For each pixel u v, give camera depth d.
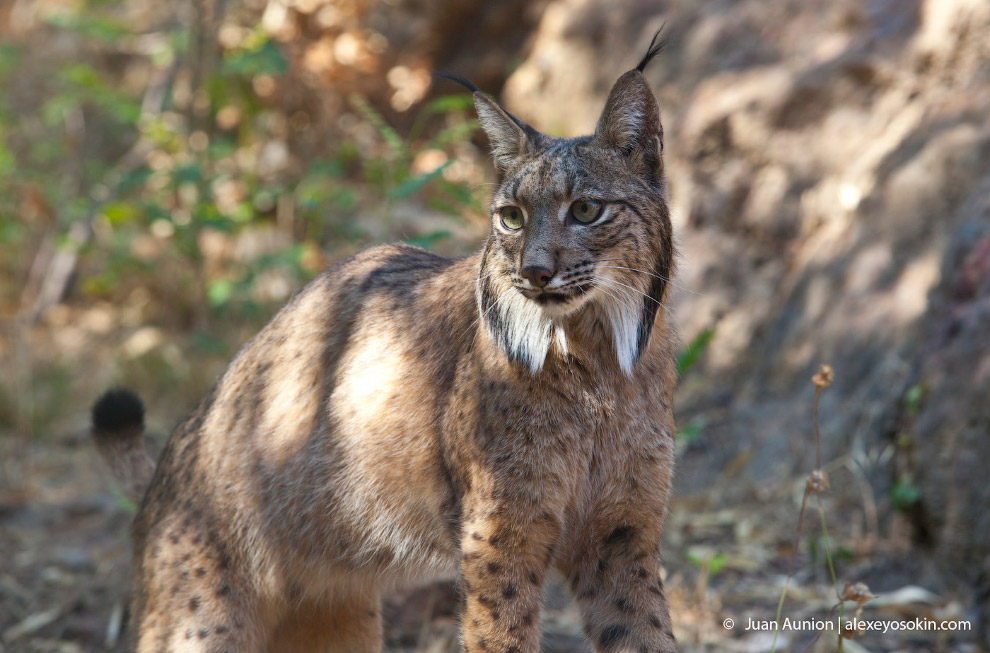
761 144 12.91
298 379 7.23
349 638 7.79
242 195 15.19
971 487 8.75
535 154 6.31
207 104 16.08
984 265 9.53
